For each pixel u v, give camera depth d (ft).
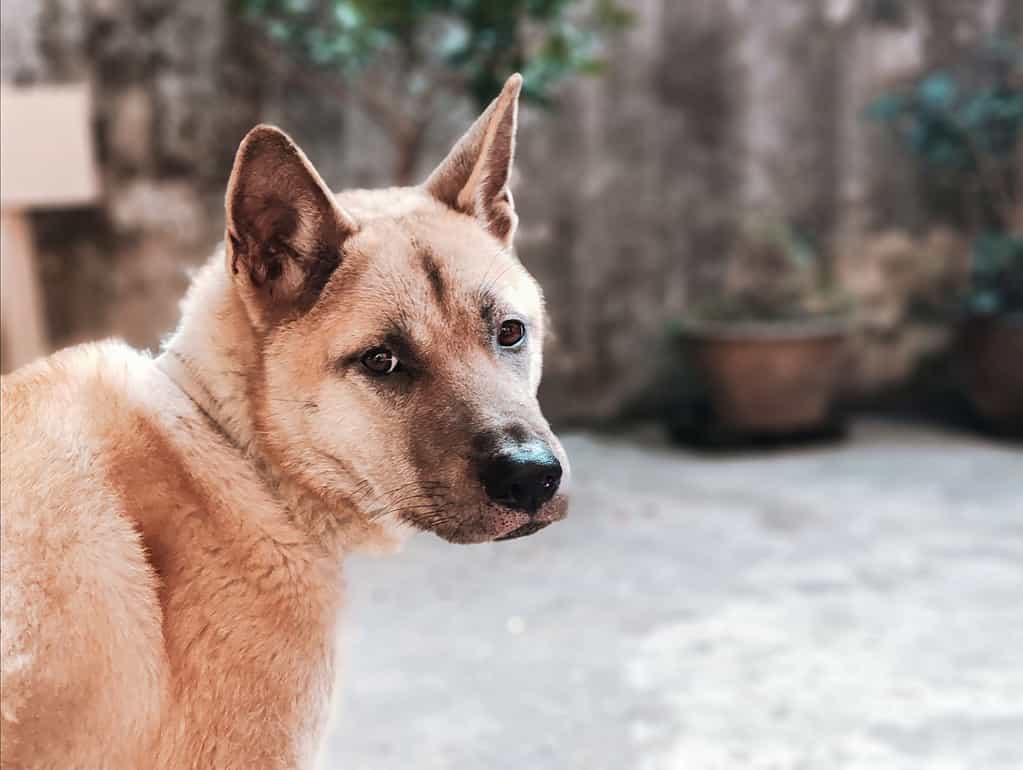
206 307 2.60
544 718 3.75
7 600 2.25
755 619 4.47
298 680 2.46
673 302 8.45
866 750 3.56
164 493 2.42
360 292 2.56
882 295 8.77
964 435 7.97
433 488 2.54
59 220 7.06
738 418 7.65
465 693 3.91
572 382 8.30
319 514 2.56
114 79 7.04
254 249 2.52
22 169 5.76
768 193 8.52
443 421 2.55
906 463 7.08
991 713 3.76
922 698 3.86
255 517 2.48
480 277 2.65
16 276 6.23
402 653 4.20
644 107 8.16
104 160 7.07
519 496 2.51
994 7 8.63
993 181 8.45
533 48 6.40
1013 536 5.48
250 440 2.53
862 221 8.68
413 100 7.28
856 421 8.52
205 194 7.32
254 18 7.13
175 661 2.37
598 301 8.28
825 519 5.84
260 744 2.41
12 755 2.23
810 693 3.90
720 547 5.40
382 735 3.65
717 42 8.23
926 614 4.48
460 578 4.99
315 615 2.50
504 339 2.69
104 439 2.42
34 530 2.30
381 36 6.21
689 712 3.79
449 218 2.75
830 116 8.52
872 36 8.47
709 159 8.37
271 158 2.50
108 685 2.29
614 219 8.21
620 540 5.52
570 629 4.40
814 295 7.89
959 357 8.16
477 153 2.81
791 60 8.39
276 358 2.53
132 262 7.23
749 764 3.50
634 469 7.00
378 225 2.65
